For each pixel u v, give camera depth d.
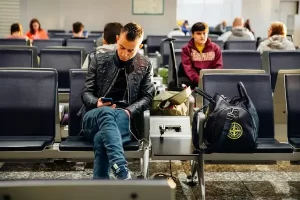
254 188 3.08
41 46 6.56
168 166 3.49
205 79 3.07
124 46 2.74
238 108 2.58
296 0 13.79
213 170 3.44
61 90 4.41
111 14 12.48
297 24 13.77
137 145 2.62
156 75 5.45
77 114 2.94
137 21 12.50
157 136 2.99
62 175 3.28
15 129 2.93
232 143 2.56
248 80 3.07
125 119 2.65
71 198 0.96
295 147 2.72
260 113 3.02
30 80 2.99
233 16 14.61
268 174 3.38
